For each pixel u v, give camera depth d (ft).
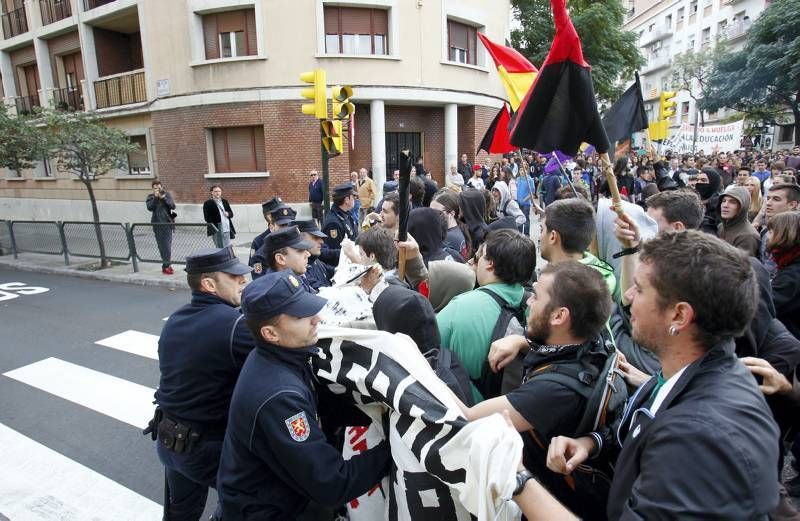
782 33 87.51
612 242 9.74
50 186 66.80
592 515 5.27
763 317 7.13
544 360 5.61
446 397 5.00
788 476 9.95
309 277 14.89
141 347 19.43
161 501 10.41
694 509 3.25
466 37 56.65
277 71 47.34
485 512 4.15
